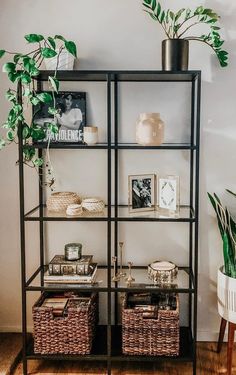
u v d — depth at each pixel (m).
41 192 2.53
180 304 2.62
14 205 2.60
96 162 2.55
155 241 2.59
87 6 2.46
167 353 2.27
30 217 2.25
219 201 2.43
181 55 2.17
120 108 2.50
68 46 2.09
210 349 2.53
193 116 2.45
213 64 2.46
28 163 2.56
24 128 2.25
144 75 2.22
